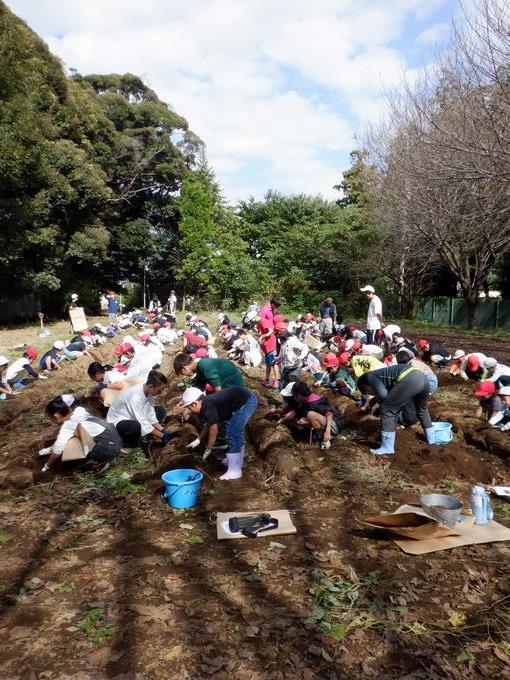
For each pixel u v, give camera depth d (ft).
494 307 90.02
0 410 27.48
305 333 48.42
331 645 9.91
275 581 12.00
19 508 16.19
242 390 18.79
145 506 16.19
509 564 12.64
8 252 69.62
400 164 58.08
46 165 72.49
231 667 9.35
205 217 109.19
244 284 111.04
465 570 12.39
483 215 49.67
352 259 101.55
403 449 20.25
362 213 100.58
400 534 13.57
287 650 9.78
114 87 115.03
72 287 92.58
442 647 9.90
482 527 14.38
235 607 11.03
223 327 59.88
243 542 13.87
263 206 131.34
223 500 16.76
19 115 61.11
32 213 70.08
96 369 25.72
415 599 11.28
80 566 12.76
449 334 73.92
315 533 14.33
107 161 94.79
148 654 9.67
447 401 28.63
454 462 18.89
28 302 88.58
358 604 11.14
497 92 39.75
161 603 11.18
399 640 10.07
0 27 61.87
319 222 123.34
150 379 20.58
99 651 9.75
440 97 51.13
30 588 11.84
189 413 21.83
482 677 9.21
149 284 123.75
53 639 10.11
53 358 40.34
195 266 108.99
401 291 99.91
